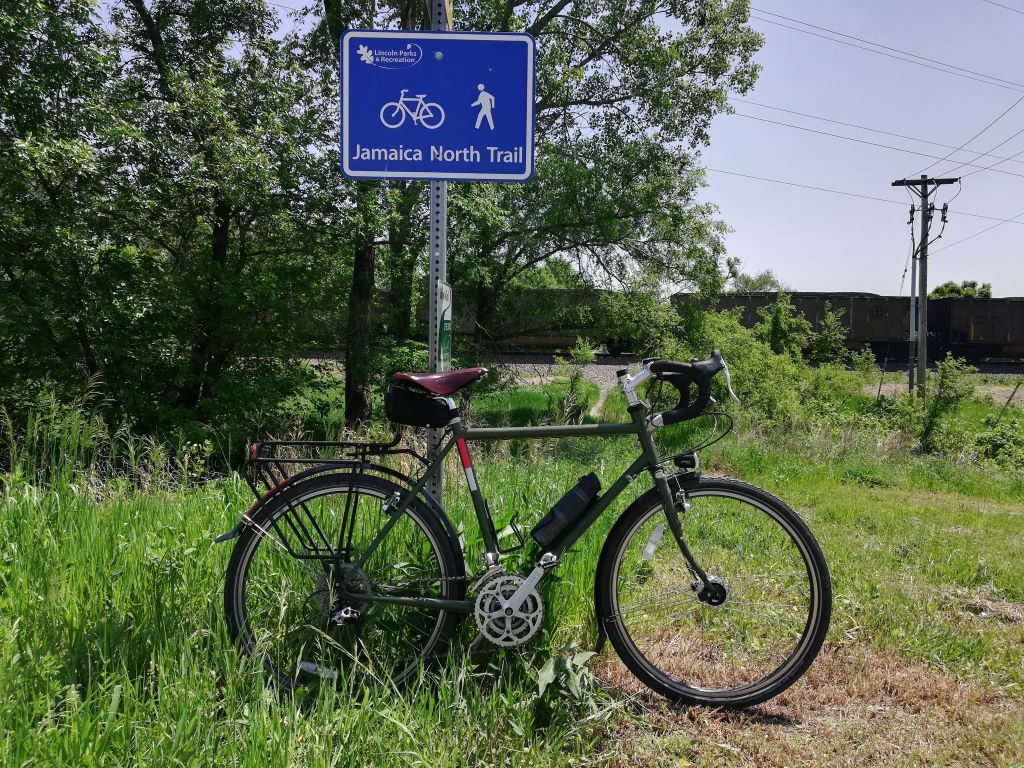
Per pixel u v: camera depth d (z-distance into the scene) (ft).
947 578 14.51
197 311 47.50
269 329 49.57
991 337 127.75
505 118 9.58
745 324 121.08
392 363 56.29
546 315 66.54
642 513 8.69
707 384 8.60
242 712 6.79
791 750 7.65
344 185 48.73
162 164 45.70
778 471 32.42
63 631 7.89
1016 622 12.06
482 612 8.18
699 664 9.13
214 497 12.78
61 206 42.39
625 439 13.85
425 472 8.66
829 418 52.65
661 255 64.28
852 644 10.51
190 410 45.19
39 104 40.09
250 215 48.60
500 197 56.03
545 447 15.62
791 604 9.21
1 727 5.88
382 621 8.61
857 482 33.06
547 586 8.93
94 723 6.11
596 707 7.78
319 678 7.98
